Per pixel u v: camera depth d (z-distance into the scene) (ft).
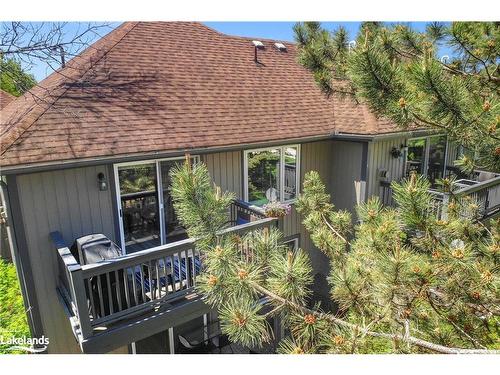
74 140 19.65
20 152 17.78
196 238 10.46
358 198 31.71
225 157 26.61
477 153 10.18
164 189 23.88
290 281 8.83
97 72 25.35
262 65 36.35
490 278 8.91
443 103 9.71
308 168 32.27
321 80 18.84
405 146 33.99
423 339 10.85
